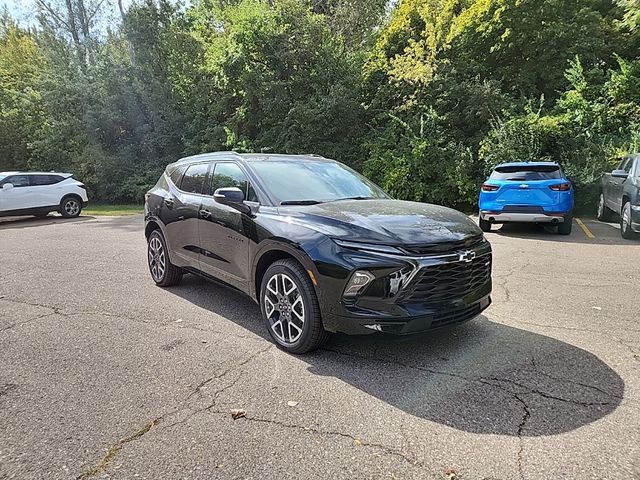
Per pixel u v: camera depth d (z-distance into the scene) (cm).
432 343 404
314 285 363
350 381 335
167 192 593
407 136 1554
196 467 240
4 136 2286
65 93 2170
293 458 247
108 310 514
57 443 263
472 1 1850
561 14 1673
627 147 1300
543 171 959
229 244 460
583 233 1009
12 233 1205
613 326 440
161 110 2175
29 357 386
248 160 488
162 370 357
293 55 1833
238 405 303
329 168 525
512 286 587
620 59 1493
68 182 1611
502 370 348
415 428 274
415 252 342
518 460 243
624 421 277
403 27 1878
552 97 1680
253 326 456
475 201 1434
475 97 1538
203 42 2284
